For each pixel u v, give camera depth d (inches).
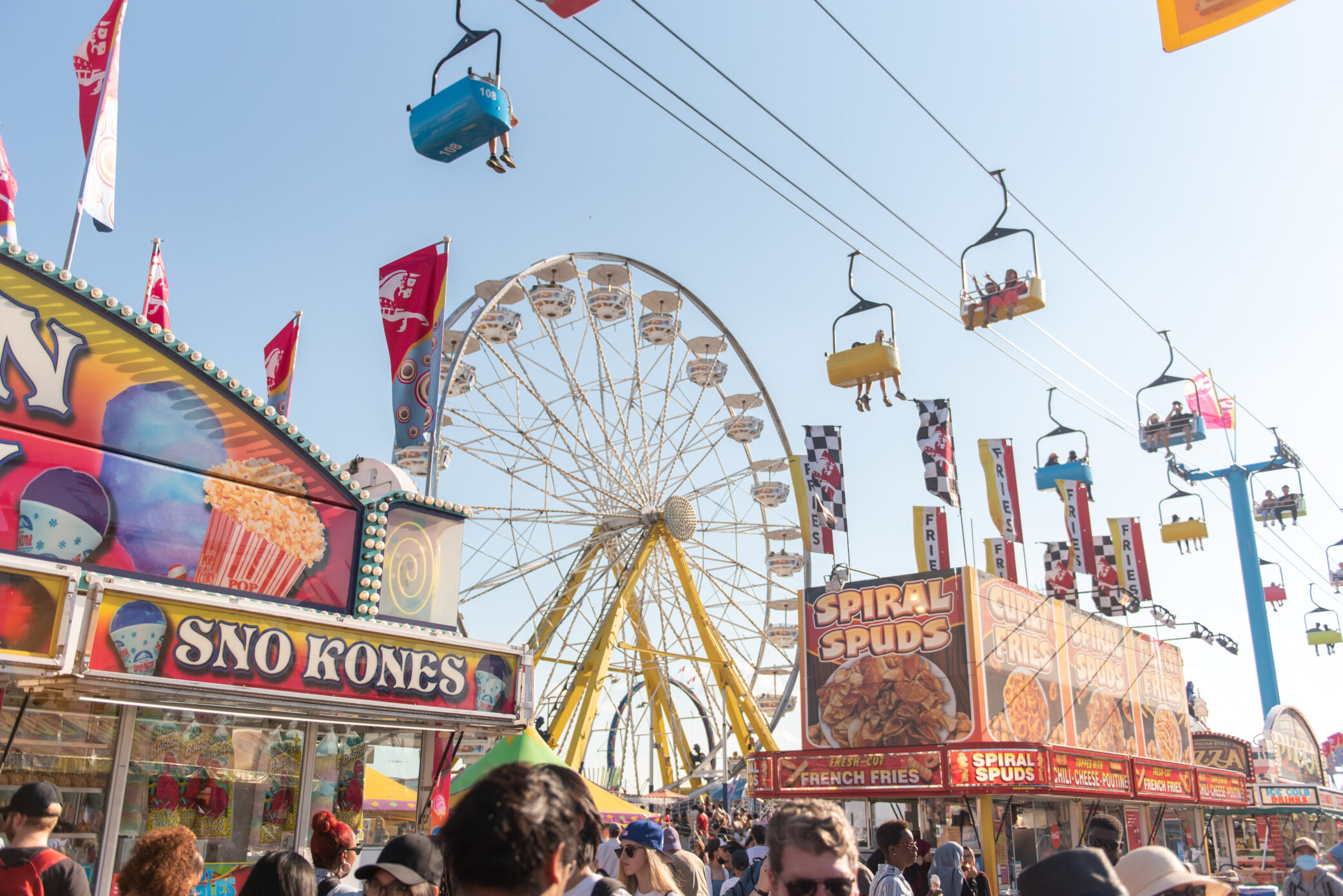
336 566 482.9
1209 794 1092.5
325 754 464.8
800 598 932.0
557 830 109.8
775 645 1451.8
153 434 426.3
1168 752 1171.9
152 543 418.0
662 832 240.4
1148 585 1061.8
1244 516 1505.9
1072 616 1007.0
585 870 155.5
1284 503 1505.9
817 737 885.2
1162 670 1214.9
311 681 410.3
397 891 177.2
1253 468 1498.5
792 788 852.6
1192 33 298.5
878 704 862.5
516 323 1213.7
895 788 797.9
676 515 1364.4
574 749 1204.5
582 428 1333.7
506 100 394.0
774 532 1502.2
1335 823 1483.8
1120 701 1071.0
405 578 510.6
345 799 467.5
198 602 379.9
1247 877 1172.5
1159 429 1018.1
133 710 405.1
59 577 342.0
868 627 886.4
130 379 422.9
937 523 967.6
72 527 393.4
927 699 839.1
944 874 405.1
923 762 791.7
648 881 235.3
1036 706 891.4
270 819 439.8
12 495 379.6
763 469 1552.7
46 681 350.3
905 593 874.8
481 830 106.3
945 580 855.7
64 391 401.4
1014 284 581.0
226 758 430.6
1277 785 1302.9
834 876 148.3
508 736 558.3
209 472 443.5
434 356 592.1
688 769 1514.5
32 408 390.6
